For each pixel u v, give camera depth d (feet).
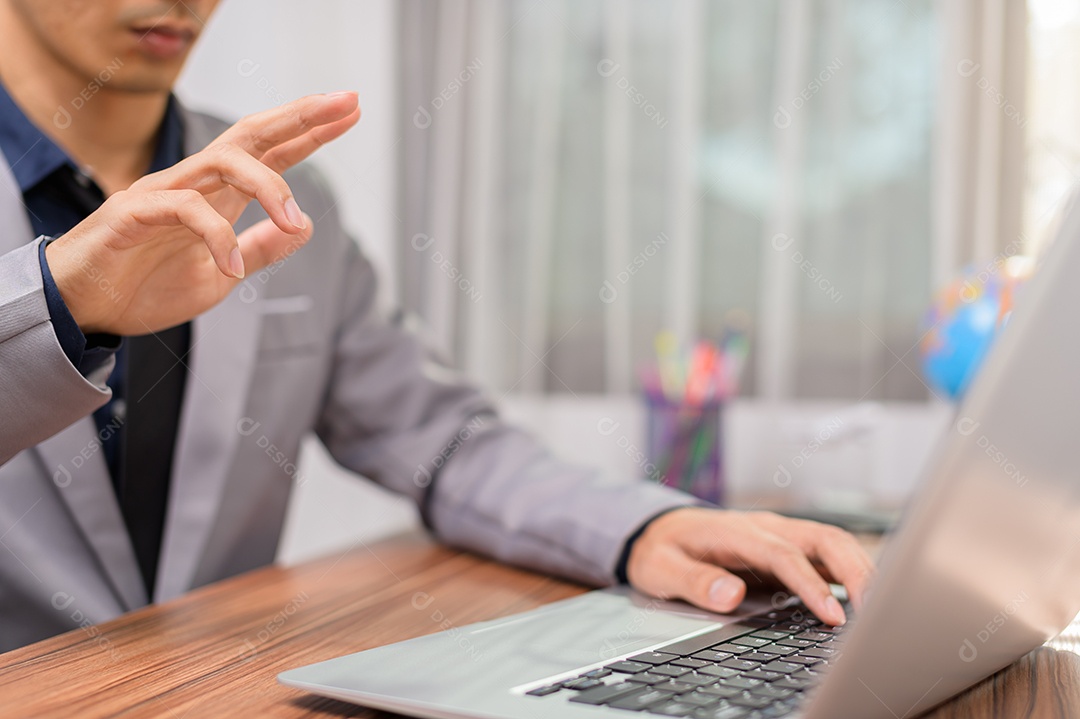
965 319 3.63
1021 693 1.44
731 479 5.45
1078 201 1.02
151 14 2.34
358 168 5.79
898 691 1.20
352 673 1.42
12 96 2.63
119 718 1.33
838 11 5.41
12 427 1.77
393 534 3.05
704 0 5.64
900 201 5.44
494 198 5.81
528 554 2.42
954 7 5.32
